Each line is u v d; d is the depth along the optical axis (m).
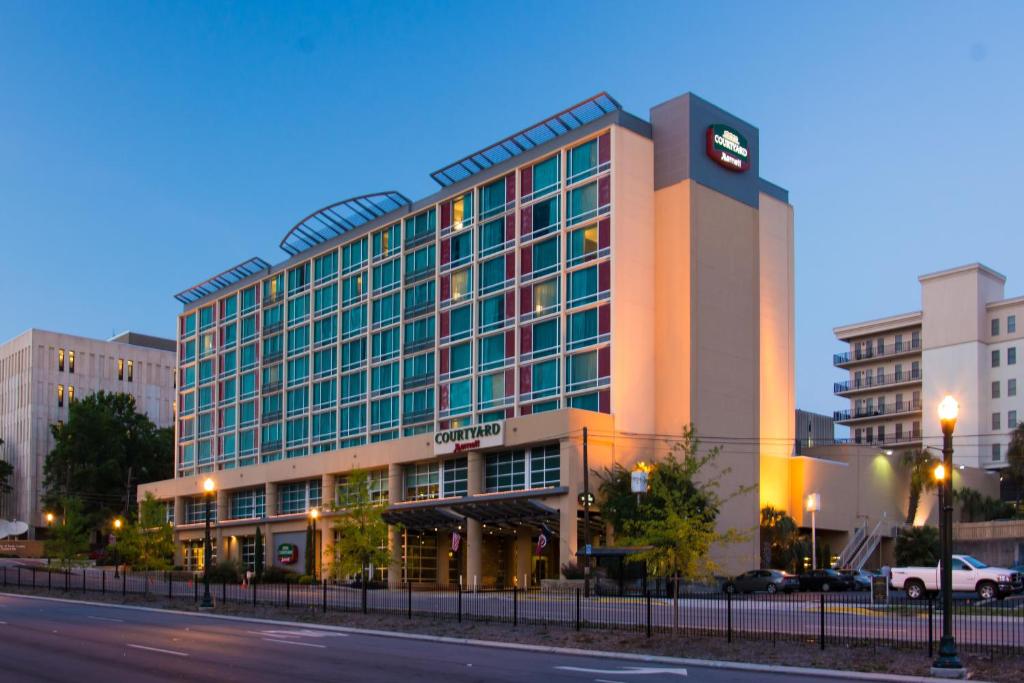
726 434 62.44
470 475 64.50
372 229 80.12
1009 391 88.62
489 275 69.25
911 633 26.39
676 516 28.53
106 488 116.31
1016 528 67.12
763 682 19.48
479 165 70.75
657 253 63.28
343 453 76.00
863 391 99.19
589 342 61.75
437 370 71.81
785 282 73.06
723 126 65.12
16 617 36.81
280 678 19.08
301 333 87.75
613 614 34.78
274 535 83.81
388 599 45.94
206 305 101.44
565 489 56.88
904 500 75.50
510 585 68.88
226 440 96.19
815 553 64.06
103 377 136.62
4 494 132.50
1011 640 24.38
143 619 37.25
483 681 19.08
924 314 94.06
